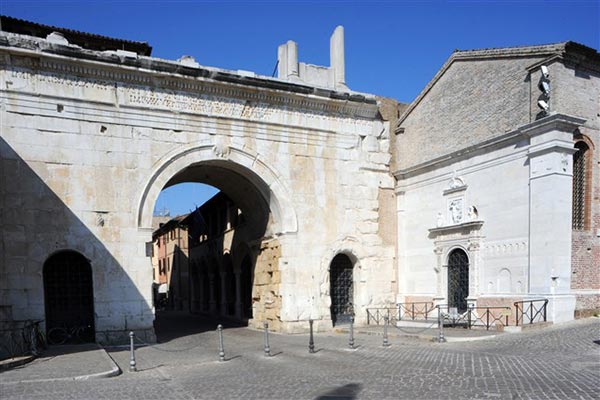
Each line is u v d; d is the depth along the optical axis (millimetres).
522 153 18016
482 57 20188
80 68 18125
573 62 17672
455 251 21188
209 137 20469
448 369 11008
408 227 23938
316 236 22469
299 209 22188
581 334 14531
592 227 18047
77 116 18203
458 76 21594
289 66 22844
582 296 17422
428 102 23281
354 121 23859
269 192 21969
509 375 9883
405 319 22703
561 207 16750
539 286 17000
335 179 23156
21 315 16875
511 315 18016
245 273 33062
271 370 12070
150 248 19094
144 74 19109
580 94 17844
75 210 17984
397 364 12133
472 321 19359
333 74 24234
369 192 23969
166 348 17359
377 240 23953
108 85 18734
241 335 21484
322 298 22250
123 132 18938
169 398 8961
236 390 9656
